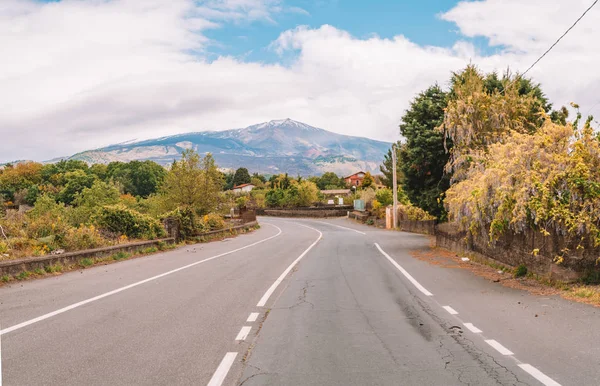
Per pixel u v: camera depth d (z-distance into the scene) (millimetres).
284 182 94000
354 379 4895
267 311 8375
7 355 5688
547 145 11000
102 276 12984
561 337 6379
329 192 109438
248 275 13305
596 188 9758
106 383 4770
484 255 14953
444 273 13398
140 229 22703
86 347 6035
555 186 10414
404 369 5203
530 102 19344
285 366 5328
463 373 5043
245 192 101562
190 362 5457
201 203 35156
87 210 26344
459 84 20562
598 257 9695
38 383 4758
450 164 19203
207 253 20891
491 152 14484
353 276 13117
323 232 41281
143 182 132875
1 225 16078
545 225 10414
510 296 9484
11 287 10977
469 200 14117
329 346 6145
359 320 7672
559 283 10055
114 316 7875
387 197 56688
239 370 5191
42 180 132750
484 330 6883
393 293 10273
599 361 5348
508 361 5430
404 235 35156
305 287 11156
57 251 15203
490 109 18609
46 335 6613
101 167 143375
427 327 7145
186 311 8312
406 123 24672
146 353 5797
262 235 37156
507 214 11742
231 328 7094
